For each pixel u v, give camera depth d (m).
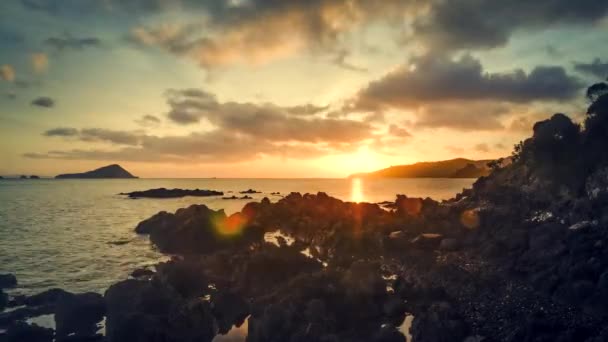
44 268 42.41
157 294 26.89
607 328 22.05
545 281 28.45
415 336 23.27
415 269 36.78
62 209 111.19
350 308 26.59
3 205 124.94
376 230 50.47
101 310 27.66
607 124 46.91
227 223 55.41
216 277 34.59
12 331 23.88
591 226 34.84
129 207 118.00
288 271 34.16
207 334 24.61
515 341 21.69
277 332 22.97
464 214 50.88
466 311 25.98
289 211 71.69
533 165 56.50
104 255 48.47
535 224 41.94
